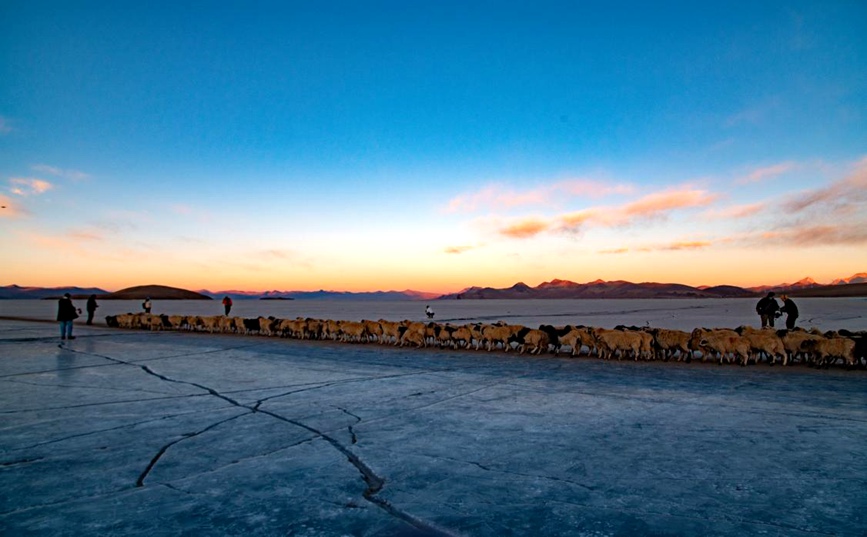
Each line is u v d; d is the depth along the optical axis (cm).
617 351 1481
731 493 433
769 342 1186
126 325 2720
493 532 365
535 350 1486
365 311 7450
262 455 552
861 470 487
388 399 847
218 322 2359
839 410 740
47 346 1736
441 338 1669
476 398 852
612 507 407
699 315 4694
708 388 925
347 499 430
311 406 795
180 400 845
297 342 1894
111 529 375
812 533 359
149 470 507
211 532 370
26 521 390
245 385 985
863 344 1099
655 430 639
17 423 695
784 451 548
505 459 530
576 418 706
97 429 663
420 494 439
